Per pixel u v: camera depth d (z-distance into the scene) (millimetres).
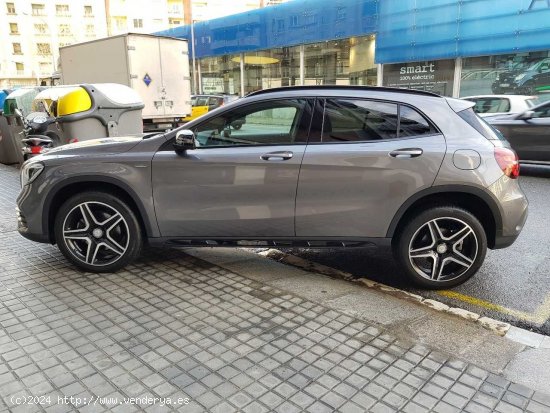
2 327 3348
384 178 3861
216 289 4012
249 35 23359
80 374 2781
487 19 15000
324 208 3969
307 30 20500
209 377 2758
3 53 77438
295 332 3281
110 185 4254
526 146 9406
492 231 4023
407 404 2535
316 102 4039
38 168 4211
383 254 5043
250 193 4012
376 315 3549
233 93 25328
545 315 3703
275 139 4055
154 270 4441
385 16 17531
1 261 4648
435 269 4004
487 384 2711
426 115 3957
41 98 8984
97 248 4281
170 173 4062
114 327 3348
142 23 79000
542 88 14453
